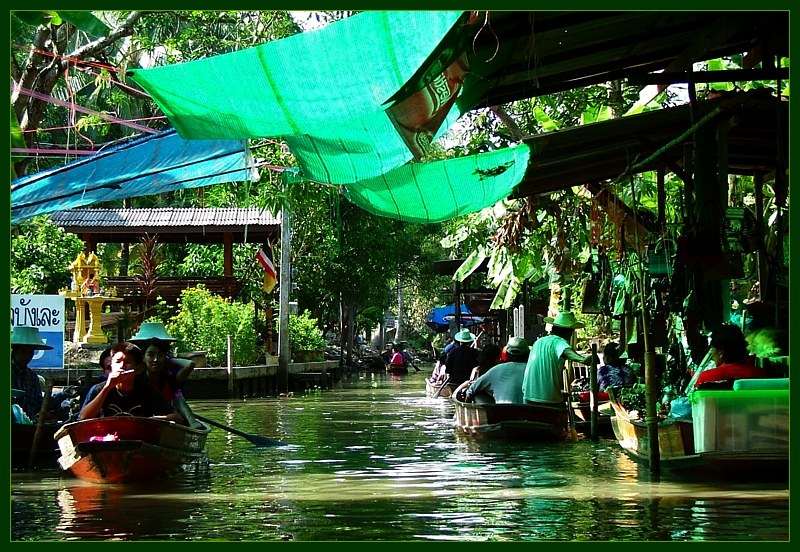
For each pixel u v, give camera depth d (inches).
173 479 392.8
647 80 393.7
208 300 1066.7
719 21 354.0
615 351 566.6
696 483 351.9
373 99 303.6
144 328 446.9
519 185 526.0
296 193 592.7
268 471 418.0
